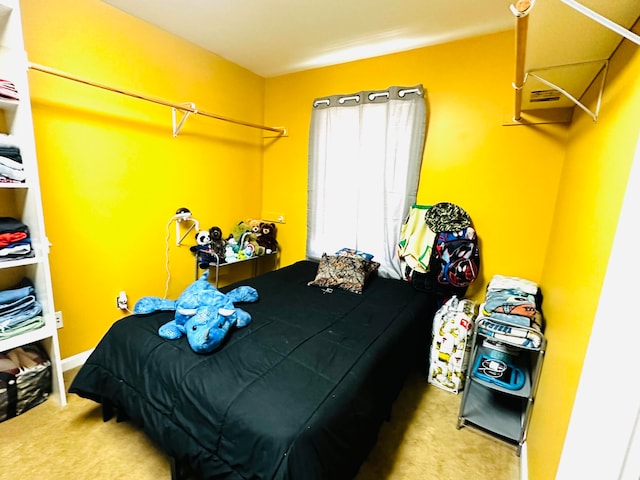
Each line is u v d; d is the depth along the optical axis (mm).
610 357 769
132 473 1420
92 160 2076
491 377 1708
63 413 1748
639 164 725
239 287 2080
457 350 2041
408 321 1887
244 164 3191
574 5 761
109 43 2047
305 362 1385
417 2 1874
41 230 1646
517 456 1614
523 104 1906
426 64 2430
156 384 1351
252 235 3086
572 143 1814
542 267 2186
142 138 2322
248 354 1422
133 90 2180
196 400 1205
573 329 1137
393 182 2594
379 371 1470
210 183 2881
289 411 1093
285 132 3207
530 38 1029
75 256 2082
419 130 2428
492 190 2295
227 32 2324
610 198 963
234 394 1170
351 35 2303
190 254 2818
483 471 1519
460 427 1781
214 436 1130
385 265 2686
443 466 1535
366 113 2621
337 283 2363
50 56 1807
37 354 1854
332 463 1076
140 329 1571
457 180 2412
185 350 1420
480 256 2383
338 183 2863
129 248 2369
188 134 2627
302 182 3188
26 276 1886
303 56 2705
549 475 1114
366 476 1460
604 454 783
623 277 743
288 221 3346
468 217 2348
